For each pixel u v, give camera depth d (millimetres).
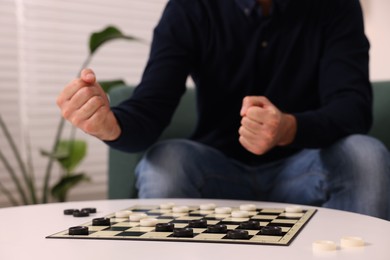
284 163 1423
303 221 886
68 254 668
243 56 1518
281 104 1491
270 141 1124
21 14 2451
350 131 1306
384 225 854
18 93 2439
